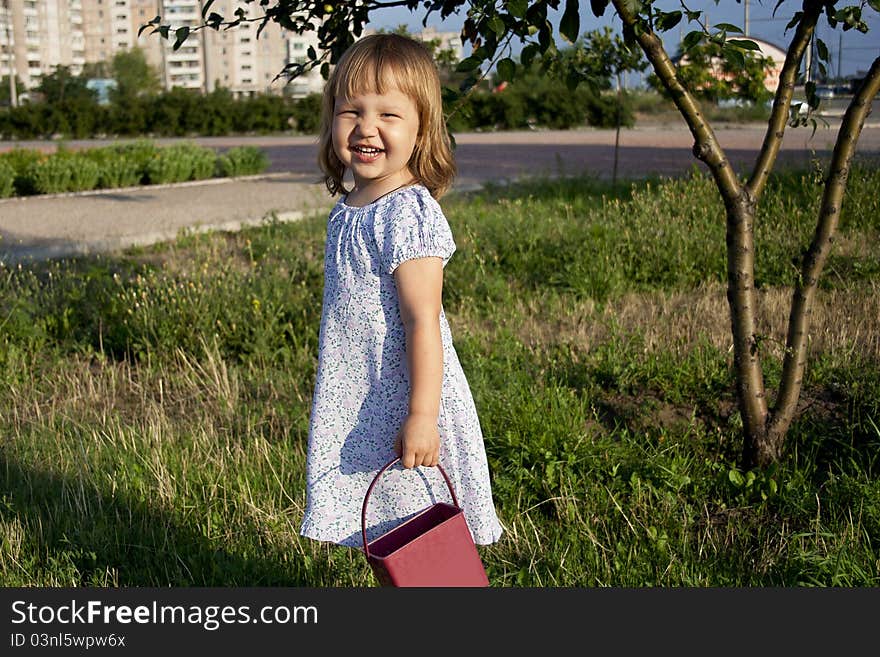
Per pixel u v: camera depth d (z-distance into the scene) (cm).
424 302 230
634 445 413
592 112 3491
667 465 389
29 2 8712
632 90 3547
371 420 246
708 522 352
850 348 518
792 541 332
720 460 407
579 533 344
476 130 3531
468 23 357
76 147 2944
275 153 2670
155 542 349
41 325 630
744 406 389
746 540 343
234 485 392
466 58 361
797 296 378
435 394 227
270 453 423
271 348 593
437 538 223
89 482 396
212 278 668
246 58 8188
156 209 1372
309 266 761
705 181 944
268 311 602
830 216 367
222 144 3162
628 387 493
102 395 534
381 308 240
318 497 254
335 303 247
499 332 593
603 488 375
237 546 345
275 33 8050
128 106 3803
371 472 250
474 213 984
